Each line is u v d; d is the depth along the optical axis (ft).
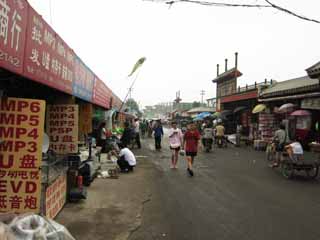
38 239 11.40
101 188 27.53
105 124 49.98
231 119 107.04
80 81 24.56
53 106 22.41
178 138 40.68
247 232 17.74
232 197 25.66
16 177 14.37
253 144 79.36
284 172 35.42
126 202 23.24
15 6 11.68
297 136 64.64
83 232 17.07
